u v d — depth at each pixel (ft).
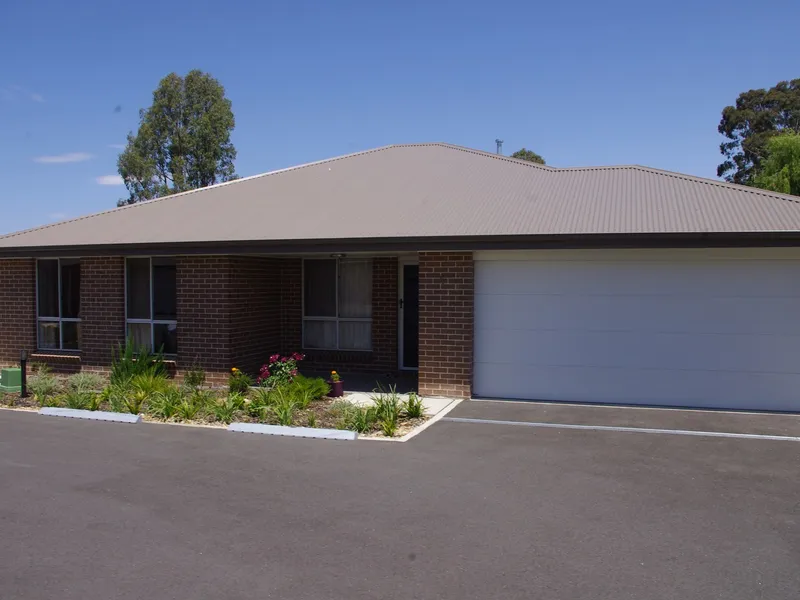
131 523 19.48
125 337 46.42
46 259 50.06
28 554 17.40
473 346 37.93
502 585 15.67
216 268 43.09
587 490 22.24
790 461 25.53
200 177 137.59
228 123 138.10
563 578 16.02
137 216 49.21
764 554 17.31
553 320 36.81
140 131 133.80
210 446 28.19
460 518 19.80
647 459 25.81
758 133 146.41
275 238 38.86
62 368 48.34
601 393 36.22
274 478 23.67
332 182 50.37
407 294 47.88
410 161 53.72
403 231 37.19
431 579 15.97
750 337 34.17
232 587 15.58
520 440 28.78
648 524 19.30
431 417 33.12
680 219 34.50
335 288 49.65
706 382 34.78
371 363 48.29
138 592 15.35
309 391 37.11
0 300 50.62
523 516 19.93
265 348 47.65
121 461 25.93
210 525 19.31
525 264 37.09
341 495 21.84
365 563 16.83
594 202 39.19
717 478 23.48
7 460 26.12
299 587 15.58
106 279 46.55
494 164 50.83
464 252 37.29
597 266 36.09
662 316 35.27
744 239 31.76
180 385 42.65
